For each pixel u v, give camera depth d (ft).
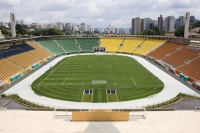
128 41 474.90
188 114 108.99
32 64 296.92
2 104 152.66
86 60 347.15
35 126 89.15
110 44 473.67
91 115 99.66
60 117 105.50
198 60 253.24
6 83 210.38
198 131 82.89
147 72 260.62
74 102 163.32
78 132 81.46
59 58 369.09
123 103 160.97
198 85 195.52
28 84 211.41
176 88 197.98
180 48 329.72
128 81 219.61
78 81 219.41
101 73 254.68
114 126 88.69
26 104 154.20
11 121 96.53
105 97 173.88
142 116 107.04
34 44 393.70
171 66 280.10
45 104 158.71
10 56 283.79
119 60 348.59
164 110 124.67
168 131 82.58
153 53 377.30
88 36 513.04
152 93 183.52
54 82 216.95
